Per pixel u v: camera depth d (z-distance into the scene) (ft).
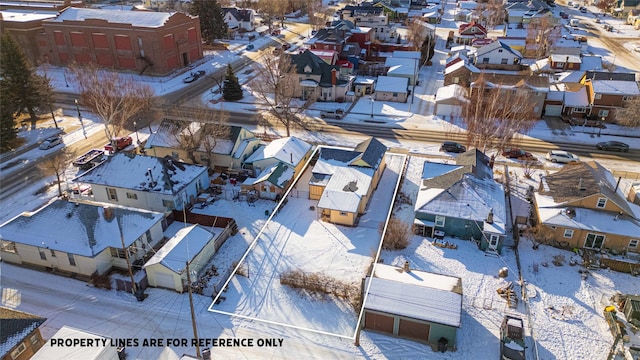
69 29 326.65
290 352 111.24
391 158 206.39
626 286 132.46
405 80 284.00
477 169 166.61
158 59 315.78
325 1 622.95
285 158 187.32
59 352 97.91
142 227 141.69
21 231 139.44
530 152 211.82
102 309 124.16
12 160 204.44
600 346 113.39
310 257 143.95
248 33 439.63
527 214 164.45
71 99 279.49
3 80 229.45
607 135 230.07
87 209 142.00
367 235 154.51
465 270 138.41
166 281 130.41
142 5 550.77
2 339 101.96
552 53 340.80
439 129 237.66
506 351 107.04
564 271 138.21
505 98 226.17
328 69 278.26
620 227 142.92
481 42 377.09
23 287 132.05
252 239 152.46
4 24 333.01
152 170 166.71
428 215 152.87
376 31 403.95
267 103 269.44
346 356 110.42
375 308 113.29
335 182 170.50
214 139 190.60
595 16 526.98
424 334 113.60
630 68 335.06
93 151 207.10
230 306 124.98
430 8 533.55
